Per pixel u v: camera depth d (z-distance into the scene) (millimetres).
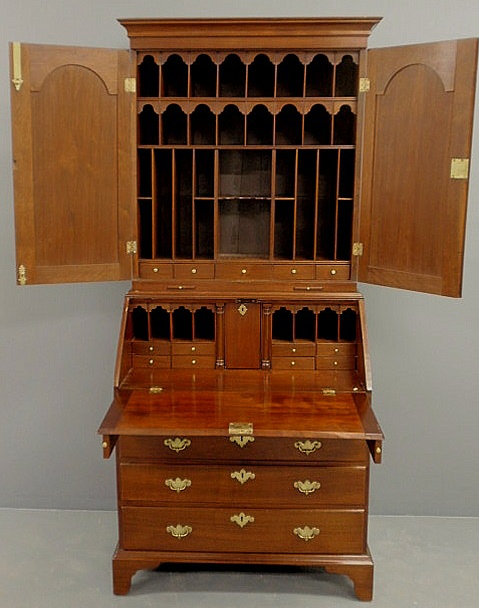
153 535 2439
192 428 2189
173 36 2428
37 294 2977
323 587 2549
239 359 2656
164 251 2812
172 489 2398
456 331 2939
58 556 2721
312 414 2311
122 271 2578
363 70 2438
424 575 2609
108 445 2217
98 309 2990
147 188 2715
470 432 3014
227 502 2404
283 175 2781
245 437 2354
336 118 2717
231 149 2566
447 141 2285
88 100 2436
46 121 2402
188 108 2494
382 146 2455
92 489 3117
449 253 2322
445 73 2256
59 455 3094
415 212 2406
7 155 2873
